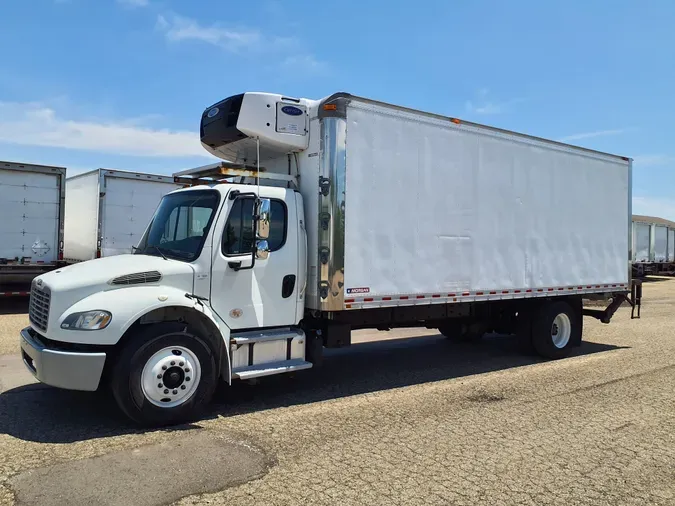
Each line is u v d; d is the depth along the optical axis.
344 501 3.82
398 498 3.89
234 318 5.92
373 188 6.71
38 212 14.09
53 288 5.09
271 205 6.27
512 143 8.34
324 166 6.39
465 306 8.47
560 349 9.29
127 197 16.03
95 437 4.98
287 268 6.30
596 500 3.95
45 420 5.45
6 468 4.25
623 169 10.34
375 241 6.73
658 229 35.44
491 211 8.05
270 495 3.88
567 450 4.92
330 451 4.77
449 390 7.04
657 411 6.16
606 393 6.94
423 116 7.21
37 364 5.04
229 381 5.73
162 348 5.23
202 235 5.82
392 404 6.35
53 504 3.66
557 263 9.05
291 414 5.87
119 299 5.14
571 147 9.27
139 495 3.82
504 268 8.23
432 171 7.31
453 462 4.58
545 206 8.84
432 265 7.32
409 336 11.91
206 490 3.93
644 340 11.40
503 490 4.07
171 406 5.30
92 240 16.03
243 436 5.11
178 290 5.55
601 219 9.87
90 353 4.97
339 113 6.40
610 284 10.05
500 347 10.47
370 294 6.69
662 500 3.97
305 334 6.57
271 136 6.43
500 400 6.57
